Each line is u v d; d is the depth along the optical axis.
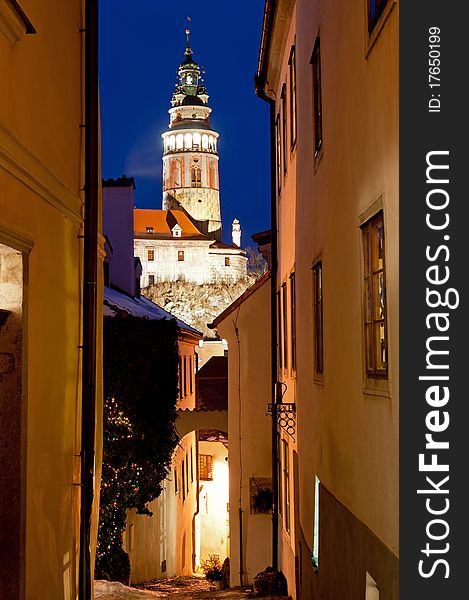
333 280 8.10
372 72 6.02
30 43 6.25
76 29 8.15
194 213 122.06
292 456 13.27
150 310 24.38
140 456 15.85
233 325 17.31
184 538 25.80
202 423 21.98
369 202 6.18
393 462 5.39
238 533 17.05
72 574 7.68
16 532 5.79
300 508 11.59
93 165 8.27
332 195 8.09
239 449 17.16
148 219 111.69
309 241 10.16
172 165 123.69
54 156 7.09
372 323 6.17
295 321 12.41
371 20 6.09
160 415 16.75
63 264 7.32
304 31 10.60
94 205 8.25
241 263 112.31
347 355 7.30
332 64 7.99
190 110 125.50
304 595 11.09
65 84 7.61
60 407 7.17
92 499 8.13
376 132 5.89
